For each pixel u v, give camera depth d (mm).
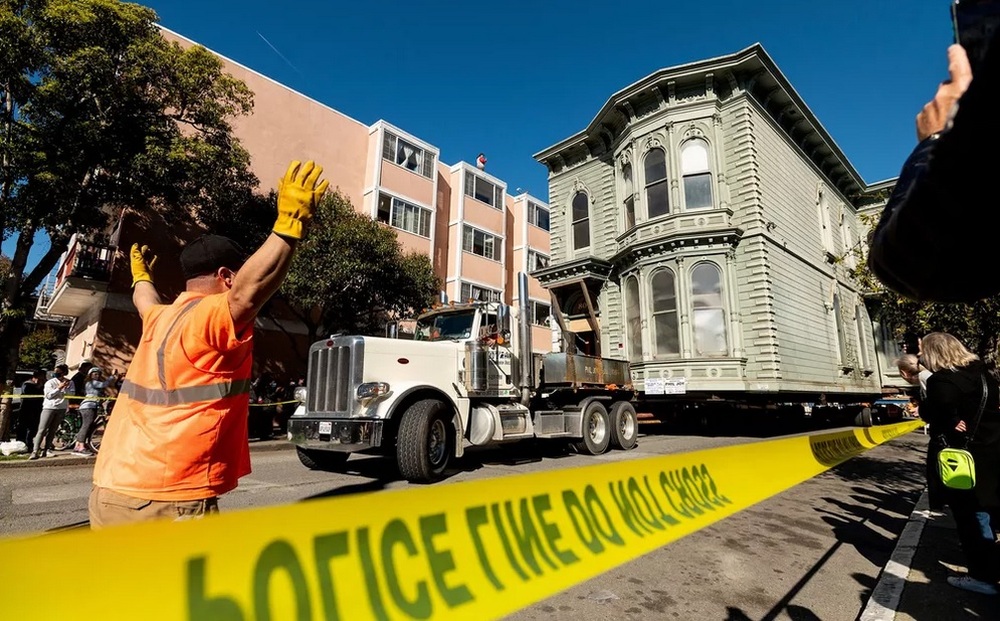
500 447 10266
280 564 901
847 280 19438
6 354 9961
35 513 4980
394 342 6492
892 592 3201
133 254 2463
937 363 3527
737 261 13641
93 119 10156
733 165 14094
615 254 15867
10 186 9531
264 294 1603
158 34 11266
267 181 17859
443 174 25891
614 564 1567
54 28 9219
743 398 12734
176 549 790
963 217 616
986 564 3189
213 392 1710
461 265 25141
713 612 3023
